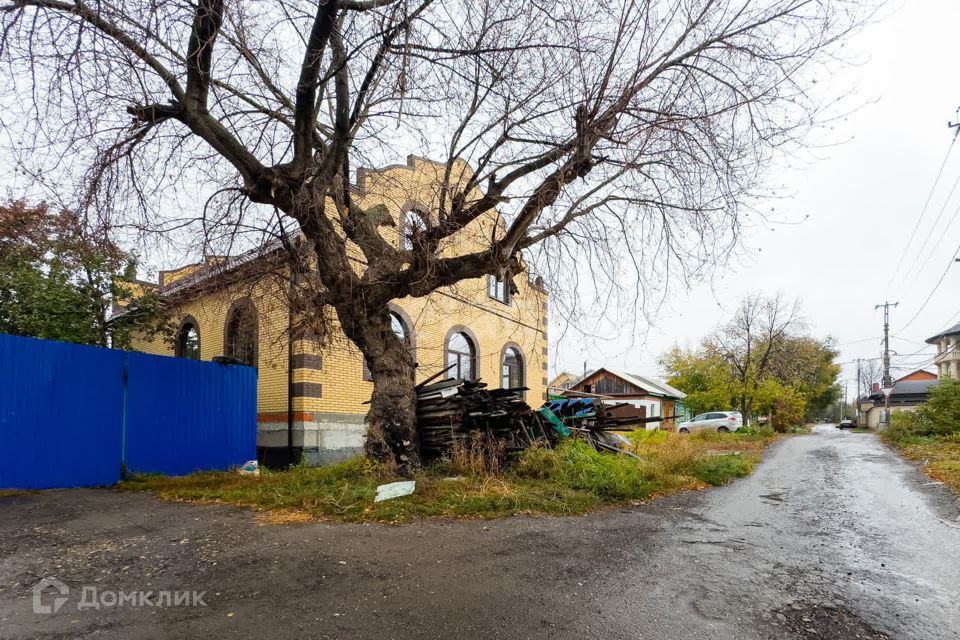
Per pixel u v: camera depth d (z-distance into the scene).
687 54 6.83
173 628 3.11
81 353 8.53
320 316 8.24
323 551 4.58
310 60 6.52
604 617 3.33
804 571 4.39
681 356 44.12
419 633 3.07
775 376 34.31
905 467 13.05
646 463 9.99
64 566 4.20
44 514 6.13
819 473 11.78
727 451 17.56
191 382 10.18
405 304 14.09
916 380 64.62
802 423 56.94
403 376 8.34
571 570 4.21
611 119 6.79
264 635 3.03
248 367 11.35
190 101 6.64
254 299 9.94
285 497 6.62
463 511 6.14
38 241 10.74
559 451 8.91
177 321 14.50
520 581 3.94
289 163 7.55
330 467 8.27
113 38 5.79
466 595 3.65
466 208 7.79
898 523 6.41
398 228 9.48
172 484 8.26
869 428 54.78
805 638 3.11
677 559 4.62
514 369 19.64
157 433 9.52
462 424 8.92
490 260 7.83
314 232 7.45
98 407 8.69
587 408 12.40
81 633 3.04
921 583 4.14
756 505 7.58
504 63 6.90
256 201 7.32
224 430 10.72
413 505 6.23
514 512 6.29
